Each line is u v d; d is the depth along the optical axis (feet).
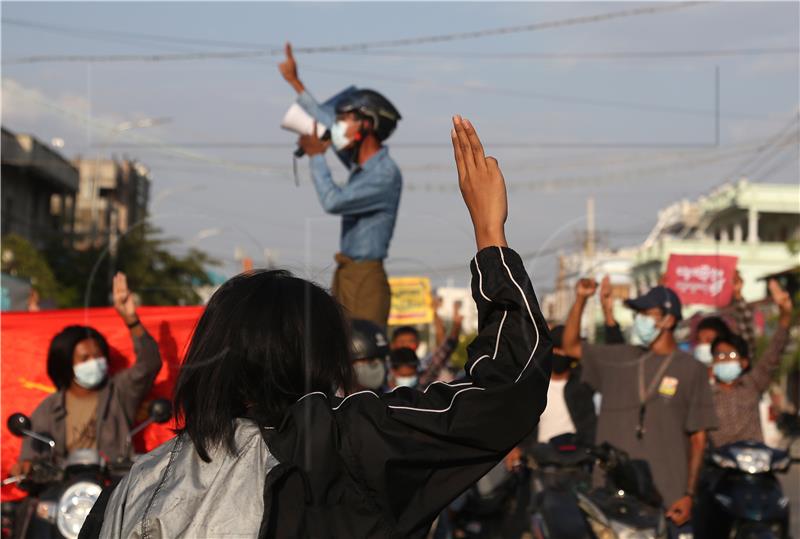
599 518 20.59
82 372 21.56
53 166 157.38
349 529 7.43
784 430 27.86
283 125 24.81
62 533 18.12
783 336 27.66
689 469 23.26
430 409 7.63
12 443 23.26
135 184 112.88
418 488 7.61
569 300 25.54
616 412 23.41
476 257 7.92
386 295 25.20
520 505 27.86
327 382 8.14
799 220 175.83
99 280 42.32
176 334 23.12
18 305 45.09
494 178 8.04
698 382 23.20
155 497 7.41
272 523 7.36
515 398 7.45
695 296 28.27
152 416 20.31
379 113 24.63
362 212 24.71
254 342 7.87
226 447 7.54
